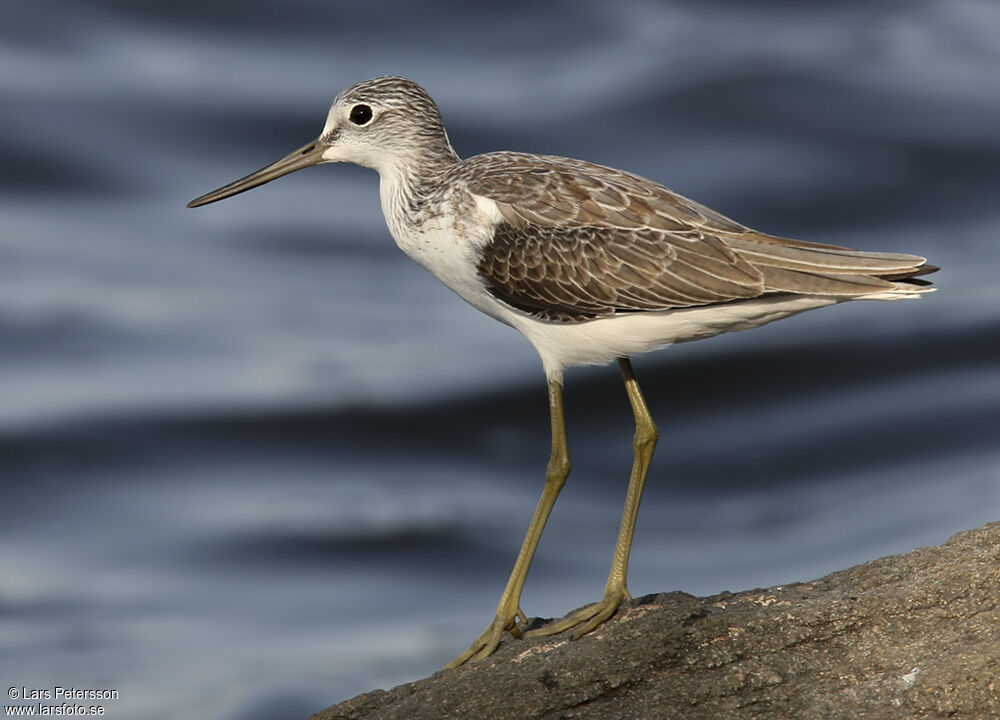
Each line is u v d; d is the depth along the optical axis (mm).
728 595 8109
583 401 20812
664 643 7328
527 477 19703
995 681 6785
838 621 7352
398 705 7453
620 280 8289
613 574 8266
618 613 8133
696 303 8180
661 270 8219
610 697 7227
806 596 7832
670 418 20438
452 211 8727
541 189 8555
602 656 7344
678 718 7027
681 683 7195
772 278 7992
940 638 7160
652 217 8352
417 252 9094
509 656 7934
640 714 7082
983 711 6742
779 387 21078
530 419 20875
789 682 7121
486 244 8617
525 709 7242
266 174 10023
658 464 19609
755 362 21516
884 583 7855
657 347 8523
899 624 7293
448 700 7371
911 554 8086
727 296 8086
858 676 7082
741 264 8062
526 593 16656
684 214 8359
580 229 8406
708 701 7094
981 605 7277
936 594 7367
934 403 20484
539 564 17328
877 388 20922
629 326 8383
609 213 8406
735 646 7320
